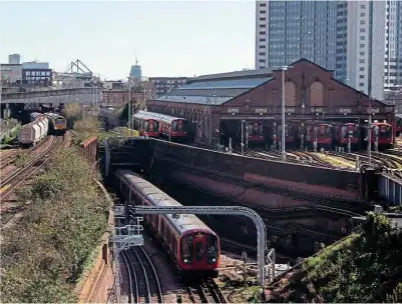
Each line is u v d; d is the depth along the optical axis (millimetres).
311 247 50344
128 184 71125
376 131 78750
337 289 30250
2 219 37250
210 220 63438
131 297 38812
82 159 67312
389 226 30703
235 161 62281
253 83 96000
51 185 44062
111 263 39375
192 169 72438
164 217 50125
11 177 52688
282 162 54969
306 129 86812
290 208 53219
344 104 92250
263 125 88625
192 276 43188
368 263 30203
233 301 37344
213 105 87688
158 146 86188
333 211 48031
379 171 45750
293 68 90375
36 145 83125
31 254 30422
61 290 27688
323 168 49750
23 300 25438
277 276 36219
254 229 56656
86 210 41469
